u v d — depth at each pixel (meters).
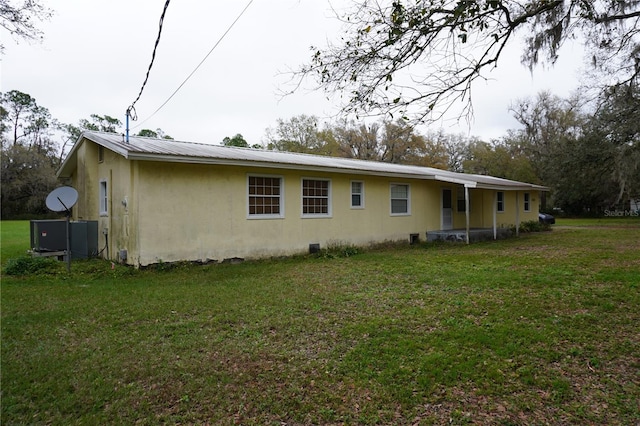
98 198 11.03
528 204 22.39
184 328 4.82
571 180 27.20
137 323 5.04
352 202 13.02
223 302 6.00
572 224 26.44
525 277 7.49
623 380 3.35
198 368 3.69
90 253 10.66
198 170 9.46
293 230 11.30
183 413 2.95
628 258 9.68
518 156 37.25
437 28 4.20
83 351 4.12
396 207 14.58
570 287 6.53
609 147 20.88
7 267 8.33
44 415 2.95
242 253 10.20
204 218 9.54
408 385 3.29
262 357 3.93
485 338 4.25
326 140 36.28
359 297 6.23
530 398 3.08
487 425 2.74
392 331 4.58
